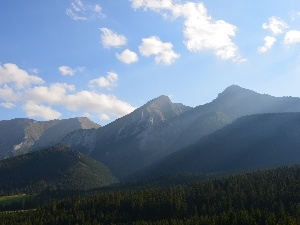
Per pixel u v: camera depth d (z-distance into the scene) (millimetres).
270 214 187875
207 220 194125
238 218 191125
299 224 183375
